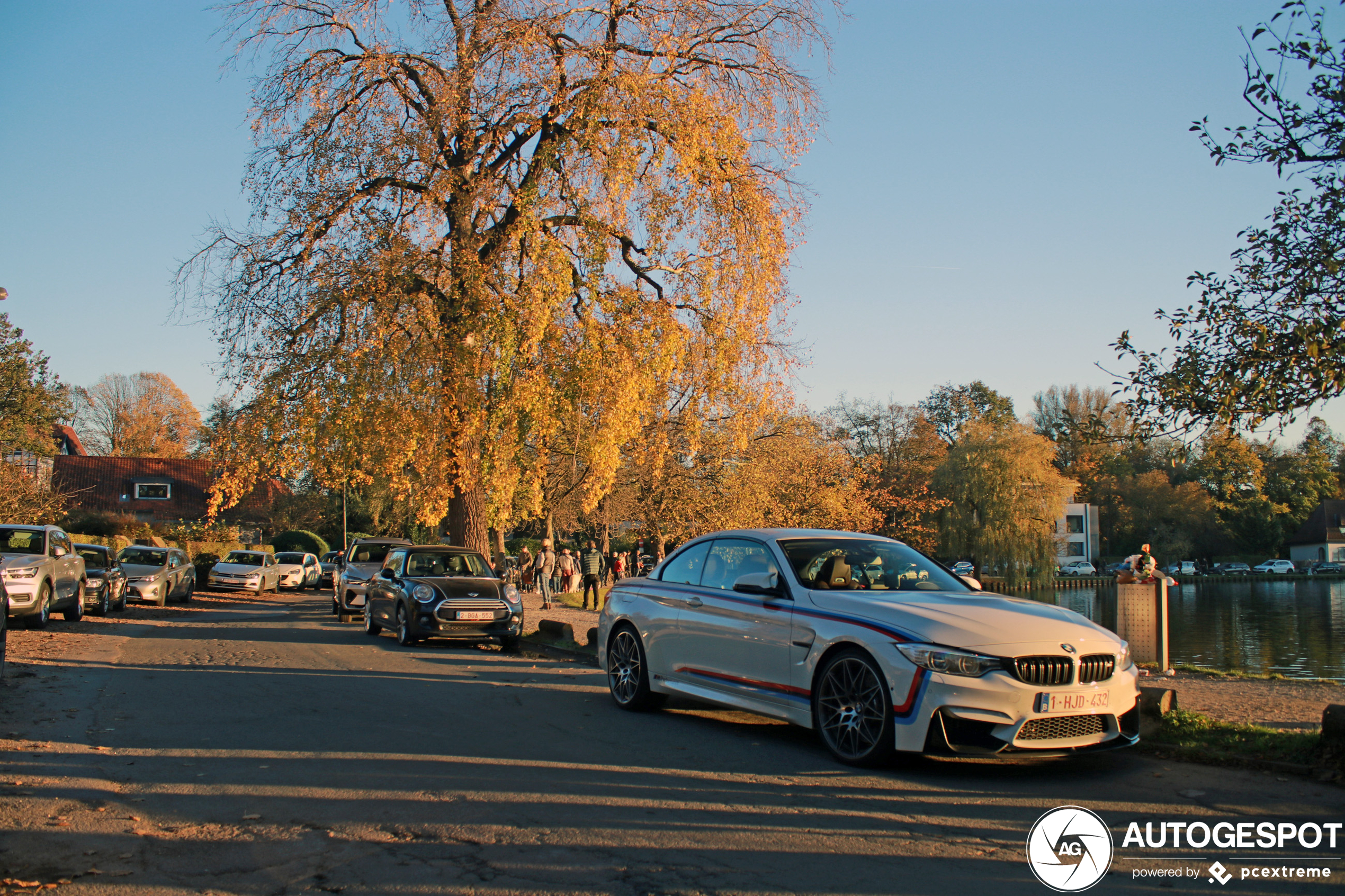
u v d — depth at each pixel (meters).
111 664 11.73
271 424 16.67
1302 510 86.06
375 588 16.58
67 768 5.98
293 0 17.42
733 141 17.58
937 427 85.12
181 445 81.12
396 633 15.62
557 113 17.00
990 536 54.88
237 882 4.02
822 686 6.41
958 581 7.38
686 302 18.69
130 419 79.31
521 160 17.75
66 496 33.44
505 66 16.92
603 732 7.34
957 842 4.57
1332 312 6.06
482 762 6.21
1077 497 89.88
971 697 5.60
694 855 4.34
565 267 16.47
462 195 16.94
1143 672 11.69
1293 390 6.11
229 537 49.59
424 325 16.72
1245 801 5.32
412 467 18.33
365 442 16.75
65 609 18.22
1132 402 6.76
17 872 4.11
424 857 4.31
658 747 6.74
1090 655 5.85
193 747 6.66
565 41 17.66
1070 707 5.70
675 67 17.94
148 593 25.20
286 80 17.31
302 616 23.69
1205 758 6.25
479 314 16.53
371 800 5.26
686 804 5.18
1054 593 62.09
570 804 5.18
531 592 31.70
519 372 16.97
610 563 31.02
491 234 17.52
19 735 7.04
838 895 3.88
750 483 30.44
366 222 16.89
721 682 7.39
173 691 9.45
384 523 51.84
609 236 17.12
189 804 5.16
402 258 16.56
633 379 17.22
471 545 19.36
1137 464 93.50
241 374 17.22
